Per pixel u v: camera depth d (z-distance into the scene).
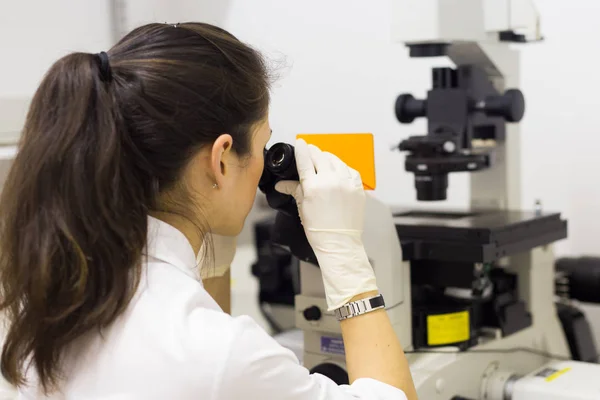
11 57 2.33
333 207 1.05
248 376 0.81
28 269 0.81
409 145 1.47
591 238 1.97
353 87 2.44
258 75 0.94
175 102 0.84
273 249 2.30
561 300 1.87
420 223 1.47
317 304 1.35
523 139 2.08
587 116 1.94
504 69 1.67
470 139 1.53
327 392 0.89
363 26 2.37
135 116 0.83
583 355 1.78
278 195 1.11
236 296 2.46
